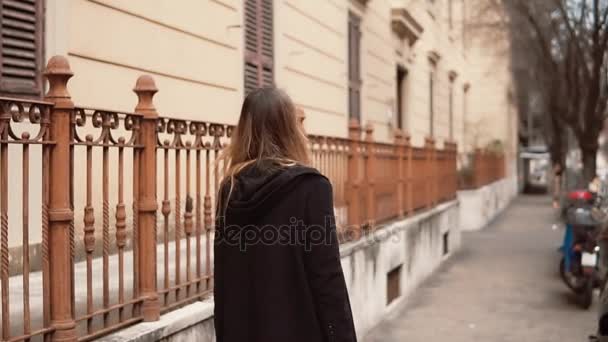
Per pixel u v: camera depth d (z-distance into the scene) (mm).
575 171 31703
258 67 9914
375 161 8984
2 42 5289
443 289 11148
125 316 4145
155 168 4230
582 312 9570
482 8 23625
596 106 17250
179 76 7773
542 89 26781
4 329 3320
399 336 8141
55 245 3557
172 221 6832
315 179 3139
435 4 24797
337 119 13578
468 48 33719
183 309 4465
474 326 8695
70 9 6043
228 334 3174
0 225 3490
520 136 48688
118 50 6707
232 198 3188
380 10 16984
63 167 3574
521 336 8242
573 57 18188
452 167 16109
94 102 6355
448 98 28281
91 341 3701
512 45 24484
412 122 20844
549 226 22891
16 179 5469
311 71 12125
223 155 3365
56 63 3602
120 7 6730
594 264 9594
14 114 3377
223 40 8789
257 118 3234
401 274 10086
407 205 11125
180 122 4516
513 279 12141
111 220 6305
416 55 21484
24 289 3416
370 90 16141
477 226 21641
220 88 8719
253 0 9734
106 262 3912
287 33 11000
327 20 12992
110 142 4094
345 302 3078
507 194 34812
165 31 7504
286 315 3066
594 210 10086
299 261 3078
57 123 3582
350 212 7938
